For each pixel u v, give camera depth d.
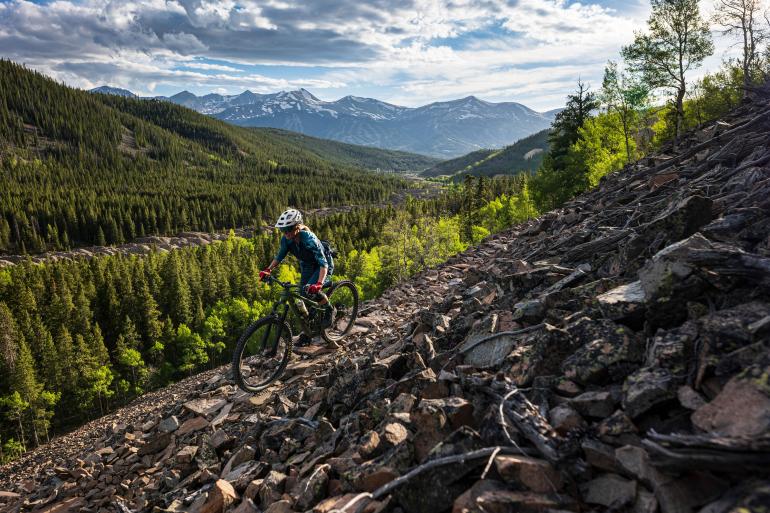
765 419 2.06
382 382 5.11
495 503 2.42
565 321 4.10
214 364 98.94
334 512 2.93
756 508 1.70
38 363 78.94
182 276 106.75
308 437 4.92
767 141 6.49
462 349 4.80
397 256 71.12
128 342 87.56
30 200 191.25
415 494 2.83
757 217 4.19
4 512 6.94
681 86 32.66
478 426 3.39
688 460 2.08
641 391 2.66
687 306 3.27
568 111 52.34
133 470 6.45
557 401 3.17
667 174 8.05
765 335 2.60
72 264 119.81
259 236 171.38
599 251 5.87
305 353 8.11
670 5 31.20
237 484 4.45
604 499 2.35
